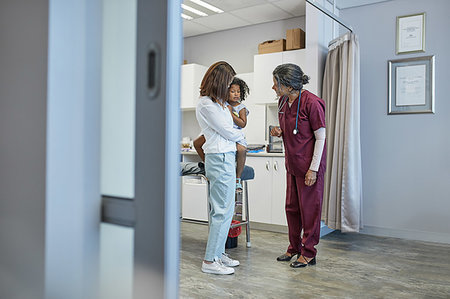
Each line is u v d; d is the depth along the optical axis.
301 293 2.26
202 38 5.40
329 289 2.34
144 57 0.92
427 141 3.82
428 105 3.81
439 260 3.07
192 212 4.43
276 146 4.19
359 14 4.16
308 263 2.85
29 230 1.06
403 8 3.94
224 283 2.41
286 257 2.95
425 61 3.82
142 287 0.93
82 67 1.00
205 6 4.32
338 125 3.76
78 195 1.00
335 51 3.81
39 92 1.03
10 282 1.10
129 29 0.94
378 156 4.05
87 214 1.00
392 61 3.98
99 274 0.99
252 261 2.93
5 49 1.10
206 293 2.23
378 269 2.78
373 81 4.08
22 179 1.07
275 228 4.05
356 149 3.72
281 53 4.38
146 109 0.92
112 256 0.97
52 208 1.02
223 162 2.50
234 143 2.58
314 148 2.69
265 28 4.90
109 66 0.97
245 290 2.29
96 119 0.99
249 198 4.14
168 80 0.89
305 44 4.23
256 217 4.10
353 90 3.71
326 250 3.32
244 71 5.06
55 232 1.02
